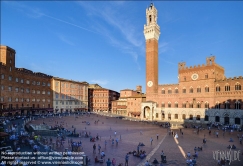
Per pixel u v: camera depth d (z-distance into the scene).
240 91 87.44
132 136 64.38
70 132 66.38
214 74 98.44
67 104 153.25
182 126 89.62
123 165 35.72
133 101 141.25
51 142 49.50
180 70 112.88
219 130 78.56
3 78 100.94
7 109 100.56
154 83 124.94
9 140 46.19
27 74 119.25
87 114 138.75
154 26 124.31
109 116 134.00
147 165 34.12
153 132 73.38
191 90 107.38
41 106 129.75
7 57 104.31
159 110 120.25
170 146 50.91
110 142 54.41
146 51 128.62
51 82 140.12
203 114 101.25
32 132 56.66
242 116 85.88
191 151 46.03
